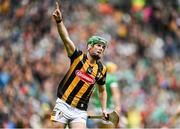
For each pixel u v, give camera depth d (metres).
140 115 47.31
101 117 25.92
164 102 51.94
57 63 49.34
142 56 60.81
